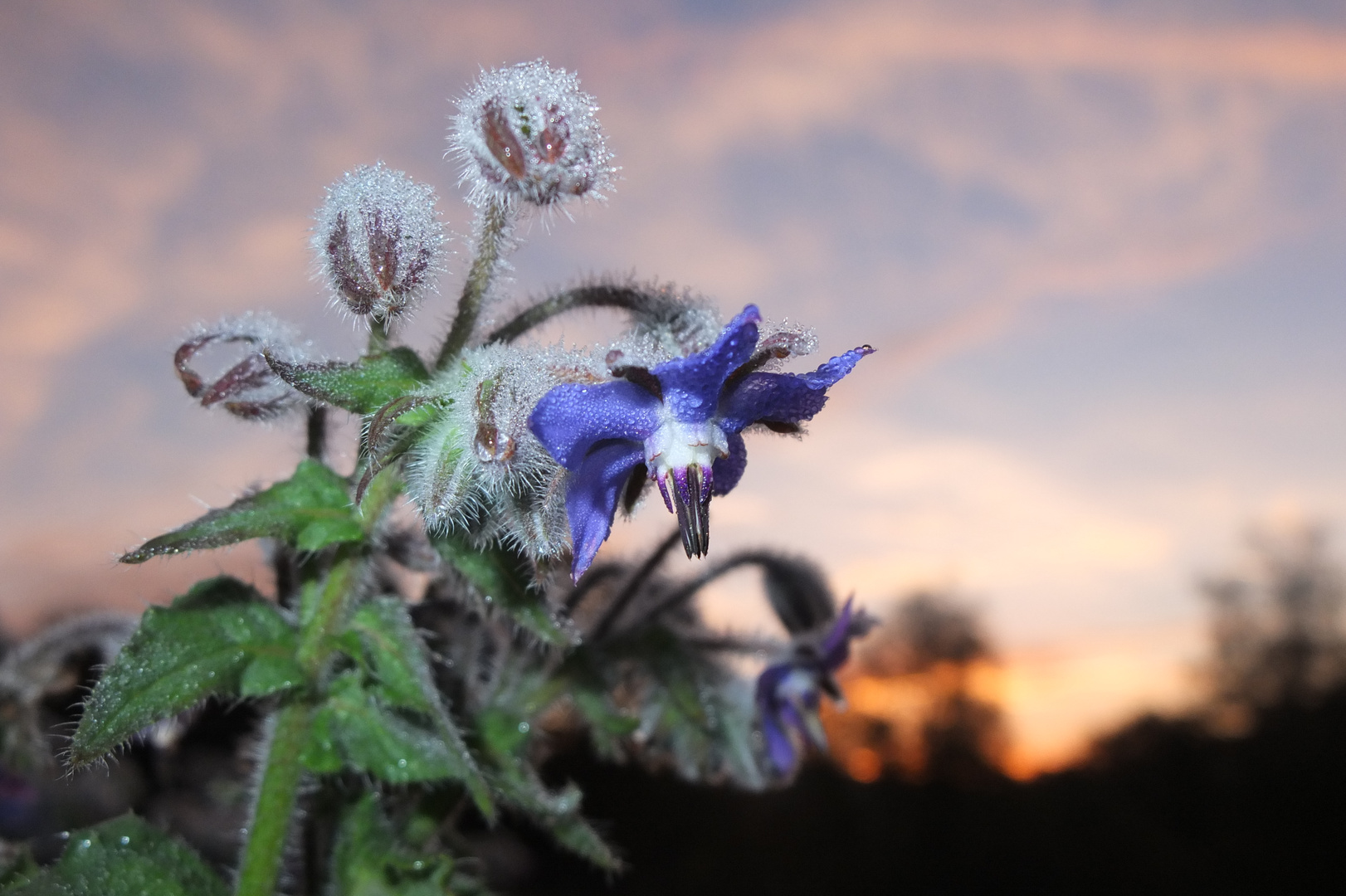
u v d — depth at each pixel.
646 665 0.13
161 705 0.10
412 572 0.11
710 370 0.09
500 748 0.12
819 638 0.15
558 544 0.09
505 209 0.10
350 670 0.11
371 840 0.11
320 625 0.10
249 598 0.11
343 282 0.09
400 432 0.10
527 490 0.09
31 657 0.14
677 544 0.13
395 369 0.10
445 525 0.10
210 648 0.10
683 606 0.14
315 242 0.10
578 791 0.12
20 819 0.15
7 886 0.11
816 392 0.09
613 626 0.13
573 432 0.09
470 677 0.12
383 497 0.10
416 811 0.12
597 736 0.13
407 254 0.09
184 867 0.10
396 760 0.10
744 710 0.15
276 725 0.10
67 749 0.09
